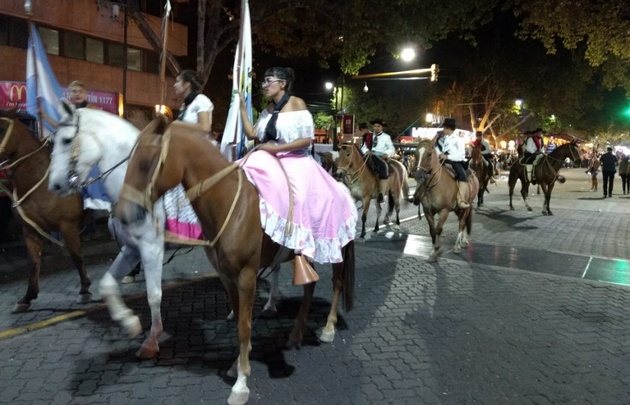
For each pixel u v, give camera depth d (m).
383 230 13.09
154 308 5.00
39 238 6.34
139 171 3.77
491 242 11.63
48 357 5.09
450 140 10.01
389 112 38.19
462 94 38.59
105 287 4.49
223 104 30.11
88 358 5.08
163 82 5.66
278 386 4.63
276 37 17.22
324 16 16.52
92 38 25.95
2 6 21.28
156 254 4.86
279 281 8.03
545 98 37.00
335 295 5.73
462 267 9.13
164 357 5.15
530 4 16.22
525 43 35.25
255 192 4.39
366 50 16.25
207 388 4.55
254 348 5.44
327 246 5.08
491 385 4.73
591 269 9.20
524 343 5.73
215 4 14.52
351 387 4.64
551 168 15.95
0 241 10.11
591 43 16.36
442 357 5.32
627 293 7.73
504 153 44.88
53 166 4.57
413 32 15.12
